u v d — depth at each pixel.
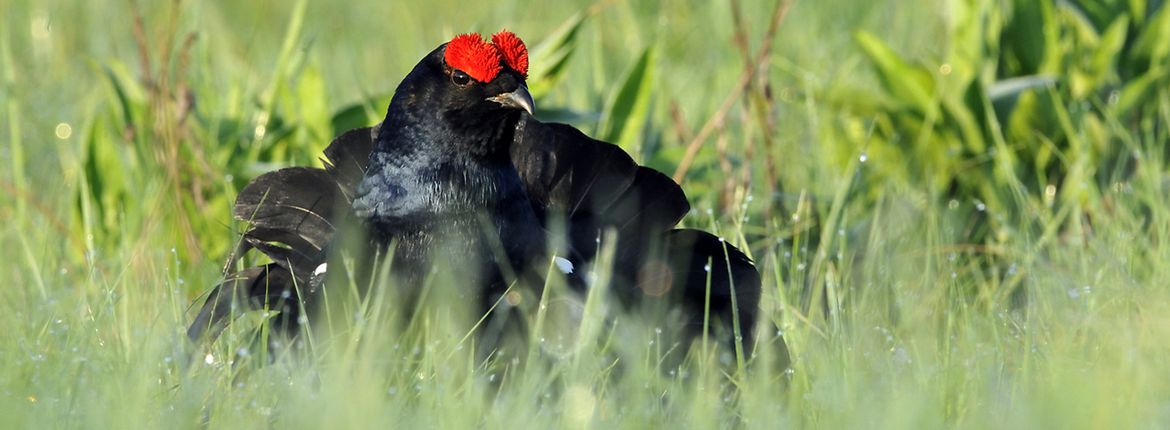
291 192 10.30
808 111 14.51
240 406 8.30
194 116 12.89
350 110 12.65
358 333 8.54
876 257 11.30
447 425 8.00
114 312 9.68
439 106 9.16
